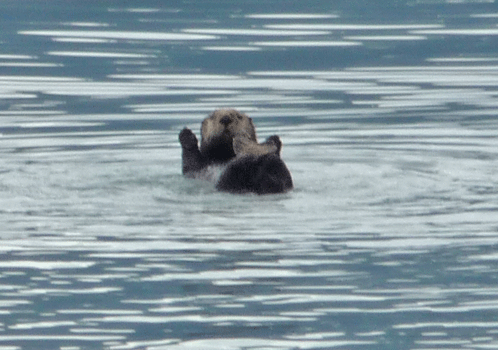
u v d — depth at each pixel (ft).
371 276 72.49
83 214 89.35
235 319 64.95
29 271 73.97
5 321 64.75
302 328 63.52
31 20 252.01
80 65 194.39
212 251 78.23
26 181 104.12
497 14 259.39
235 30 234.38
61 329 63.52
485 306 66.90
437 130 139.95
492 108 155.33
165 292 69.56
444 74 184.14
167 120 148.25
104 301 68.03
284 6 274.57
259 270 73.82
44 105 159.12
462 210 90.63
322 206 91.71
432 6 276.00
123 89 172.04
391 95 166.61
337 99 164.04
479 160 118.73
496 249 78.38
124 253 77.97
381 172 110.01
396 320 64.75
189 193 97.35
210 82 177.68
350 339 61.87
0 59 200.54
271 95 167.02
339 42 218.59
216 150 107.86
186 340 61.82
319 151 127.24
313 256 76.95
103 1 285.23
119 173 110.32
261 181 95.45
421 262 75.46
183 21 248.11
